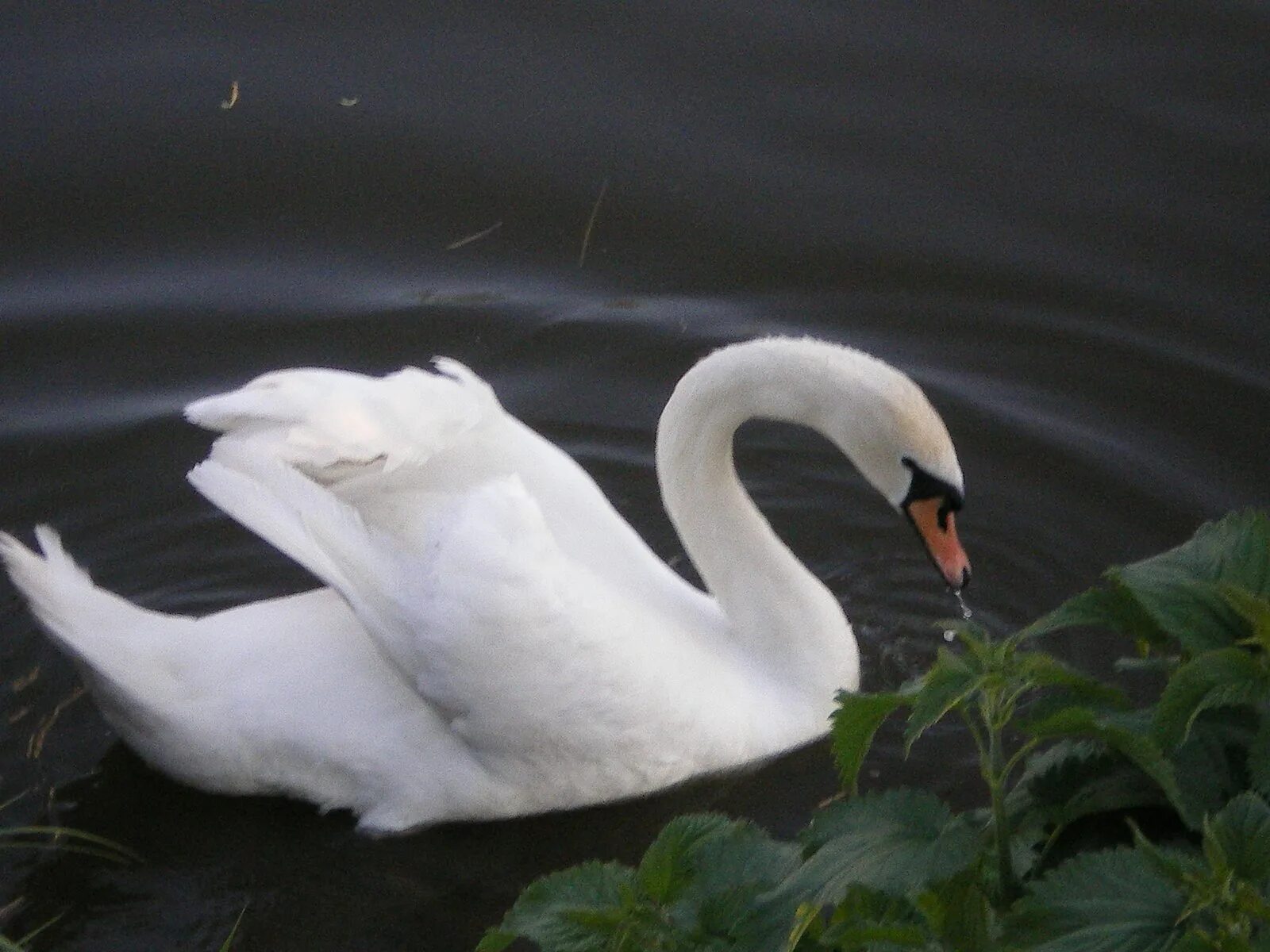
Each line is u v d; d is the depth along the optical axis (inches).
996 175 486.0
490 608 306.3
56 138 493.4
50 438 422.3
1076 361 446.9
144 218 477.7
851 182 486.6
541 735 318.0
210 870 326.0
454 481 338.6
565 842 332.8
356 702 322.0
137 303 456.1
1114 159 487.8
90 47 517.3
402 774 323.9
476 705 313.1
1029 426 432.5
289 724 321.4
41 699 363.9
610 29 528.7
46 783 342.6
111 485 415.2
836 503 427.8
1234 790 215.3
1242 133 490.6
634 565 348.8
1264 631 199.5
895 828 198.4
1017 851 214.7
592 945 200.8
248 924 316.5
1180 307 454.6
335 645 325.7
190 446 423.2
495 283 466.3
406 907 320.5
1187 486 413.7
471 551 307.7
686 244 475.2
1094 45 518.0
